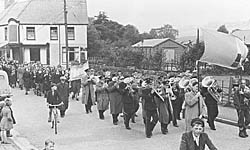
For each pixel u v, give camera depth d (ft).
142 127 50.01
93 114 60.08
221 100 65.67
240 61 51.34
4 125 41.88
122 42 225.35
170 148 39.24
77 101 74.43
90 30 191.31
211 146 23.02
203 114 45.83
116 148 39.58
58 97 51.44
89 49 189.16
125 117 48.70
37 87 83.20
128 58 126.93
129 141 42.55
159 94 44.75
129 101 48.37
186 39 221.05
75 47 168.76
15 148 39.52
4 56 173.58
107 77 59.41
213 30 51.57
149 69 117.60
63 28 167.73
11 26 167.02
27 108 65.98
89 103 60.80
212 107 46.44
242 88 44.11
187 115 41.68
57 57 168.86
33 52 168.96
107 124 52.21
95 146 40.45
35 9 172.35
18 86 102.01
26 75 85.40
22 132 47.44
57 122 52.29
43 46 167.53
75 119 55.93
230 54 50.29
